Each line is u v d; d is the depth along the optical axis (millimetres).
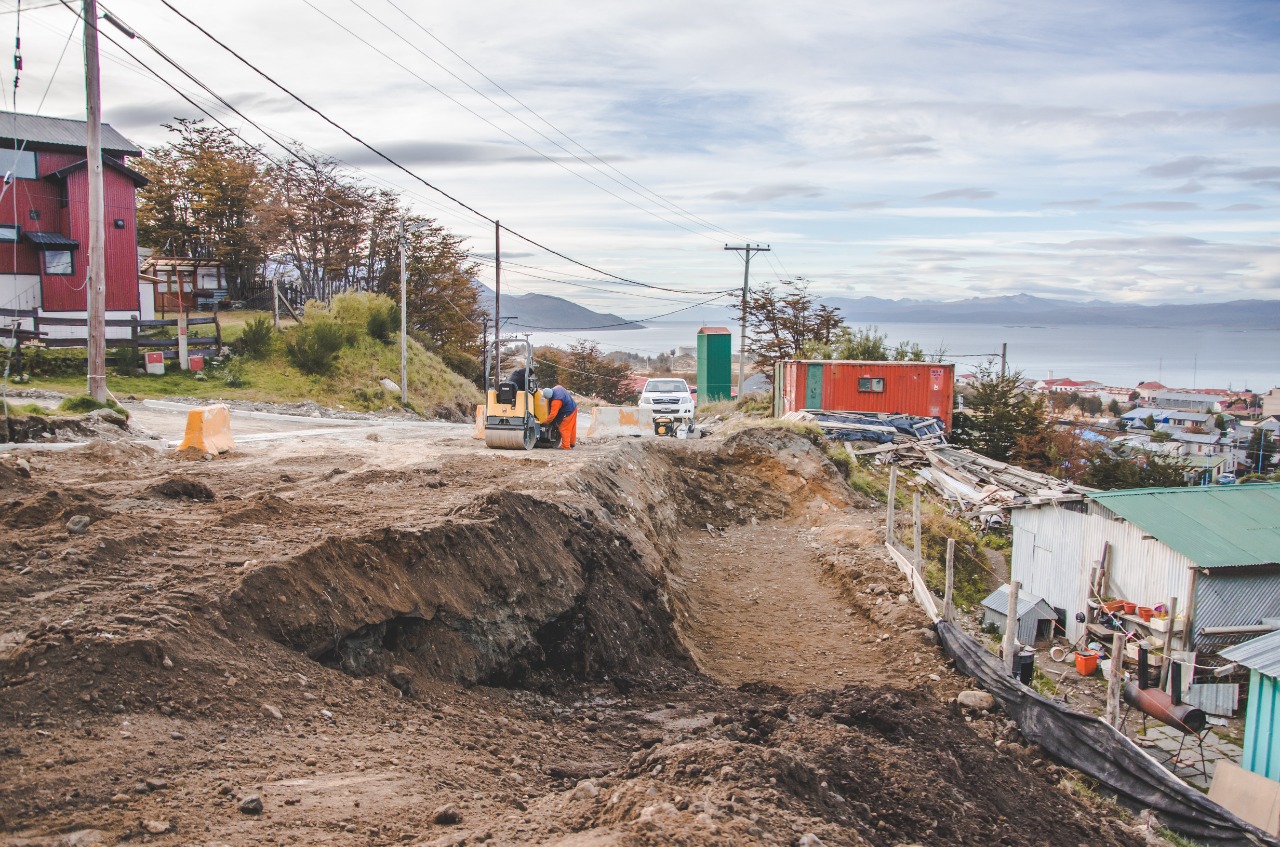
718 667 12250
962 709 11227
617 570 11789
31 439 14398
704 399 55188
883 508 23875
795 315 50188
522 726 7312
